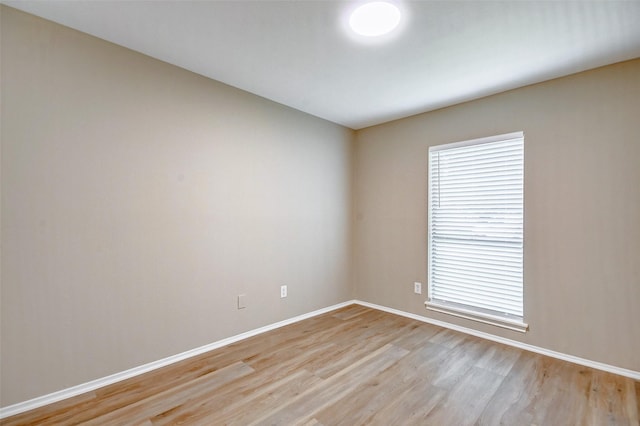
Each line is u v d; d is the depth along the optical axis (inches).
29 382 72.3
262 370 91.6
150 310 91.1
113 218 84.4
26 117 71.9
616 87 91.1
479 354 102.7
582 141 96.4
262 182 120.6
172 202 95.7
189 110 99.7
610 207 91.7
